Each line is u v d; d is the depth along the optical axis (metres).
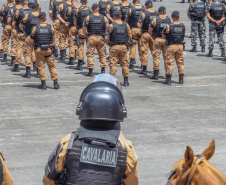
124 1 21.02
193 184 3.61
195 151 9.59
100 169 4.11
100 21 16.41
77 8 18.62
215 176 3.59
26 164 8.76
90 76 17.08
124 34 15.20
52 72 14.80
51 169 4.23
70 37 19.08
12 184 4.36
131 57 18.75
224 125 11.47
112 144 4.11
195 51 23.34
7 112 12.12
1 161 4.25
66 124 11.26
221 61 20.86
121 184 4.20
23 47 17.52
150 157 9.24
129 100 13.66
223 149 9.83
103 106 4.17
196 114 12.35
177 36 15.59
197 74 17.86
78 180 4.10
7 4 19.11
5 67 18.56
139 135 10.52
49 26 14.44
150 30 16.58
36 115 11.94
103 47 16.77
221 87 15.70
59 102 13.29
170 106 13.09
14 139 10.10
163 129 11.01
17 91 14.49
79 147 4.12
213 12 21.42
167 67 15.89
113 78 4.54
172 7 38.81
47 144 9.84
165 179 3.95
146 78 17.08
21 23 16.23
